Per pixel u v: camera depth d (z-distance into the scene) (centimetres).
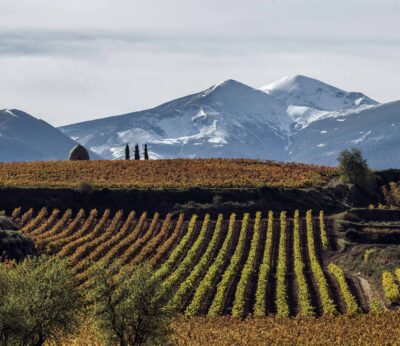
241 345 10769
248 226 17812
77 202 19075
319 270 14612
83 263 14962
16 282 9169
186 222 18238
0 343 8775
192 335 11162
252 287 14150
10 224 17025
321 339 10919
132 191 19438
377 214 18538
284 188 19875
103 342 9775
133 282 9531
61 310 9144
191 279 14150
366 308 13025
